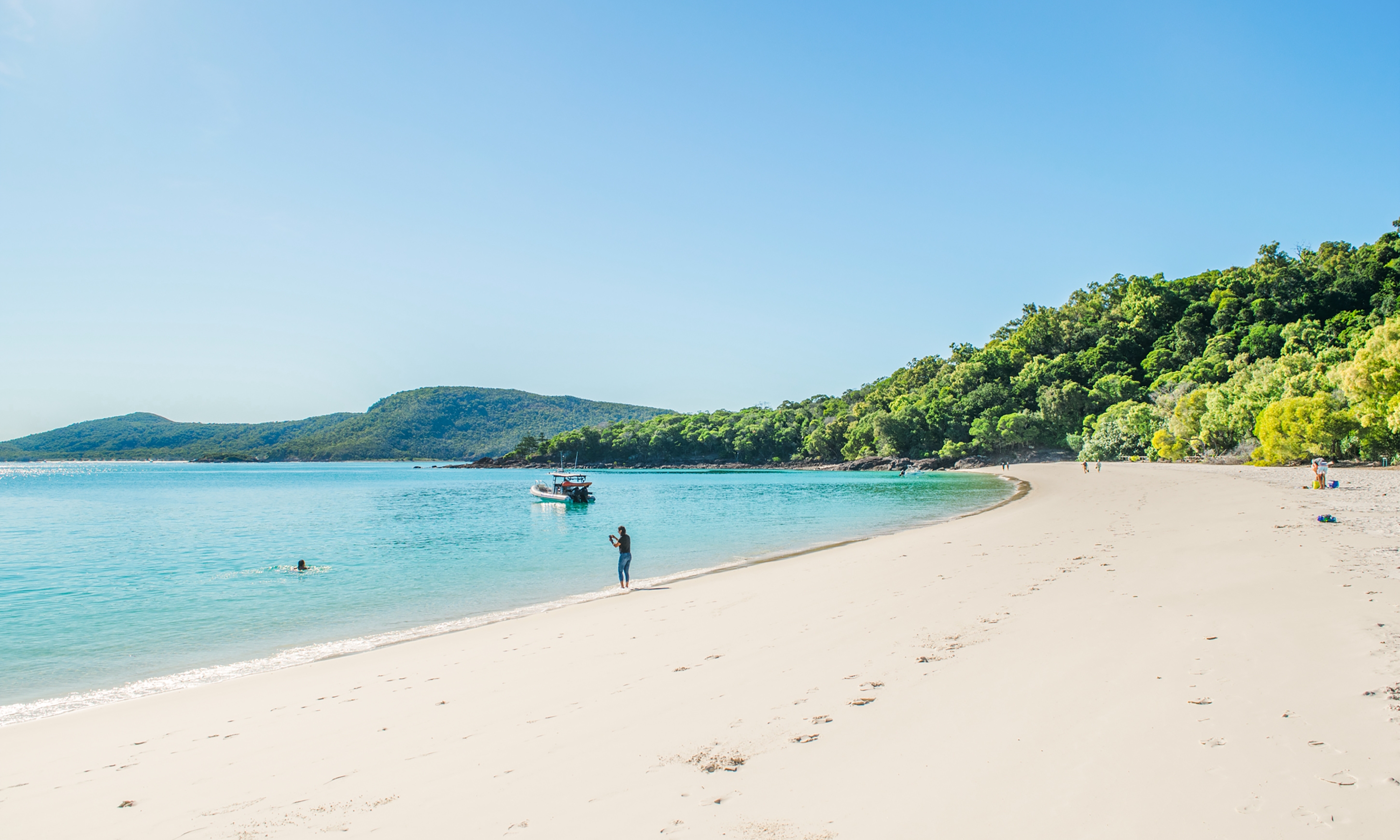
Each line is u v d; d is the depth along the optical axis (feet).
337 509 210.18
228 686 38.88
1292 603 35.04
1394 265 417.90
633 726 25.46
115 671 44.52
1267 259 513.45
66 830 20.35
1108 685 25.02
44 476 591.37
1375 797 15.79
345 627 56.39
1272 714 20.98
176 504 235.61
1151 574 47.50
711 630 42.73
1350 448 188.14
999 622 36.83
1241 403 256.52
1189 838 14.97
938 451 491.72
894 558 72.08
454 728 27.37
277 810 20.53
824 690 27.63
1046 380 490.90
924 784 18.65
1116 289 602.44
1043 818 16.33
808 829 16.72
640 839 16.85
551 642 43.98
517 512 193.98
